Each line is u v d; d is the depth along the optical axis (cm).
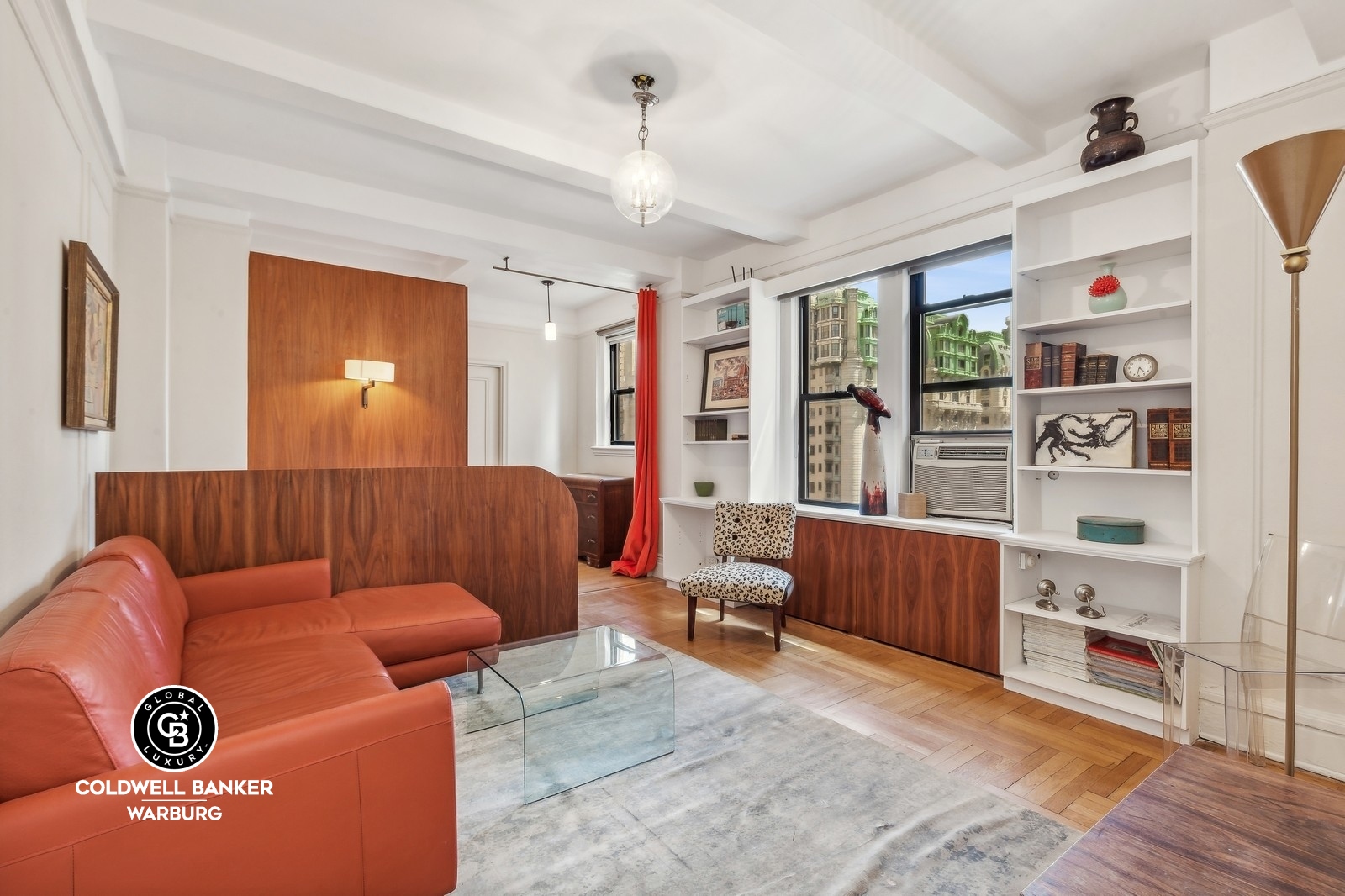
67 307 196
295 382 478
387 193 392
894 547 359
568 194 397
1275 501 233
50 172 180
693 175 361
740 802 195
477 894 154
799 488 464
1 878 90
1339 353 220
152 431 326
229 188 345
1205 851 97
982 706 274
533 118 298
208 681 187
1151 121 271
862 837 176
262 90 253
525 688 213
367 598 279
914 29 231
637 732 237
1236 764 124
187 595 253
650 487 556
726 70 260
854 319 427
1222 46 239
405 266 543
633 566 559
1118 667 267
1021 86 268
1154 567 281
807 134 314
